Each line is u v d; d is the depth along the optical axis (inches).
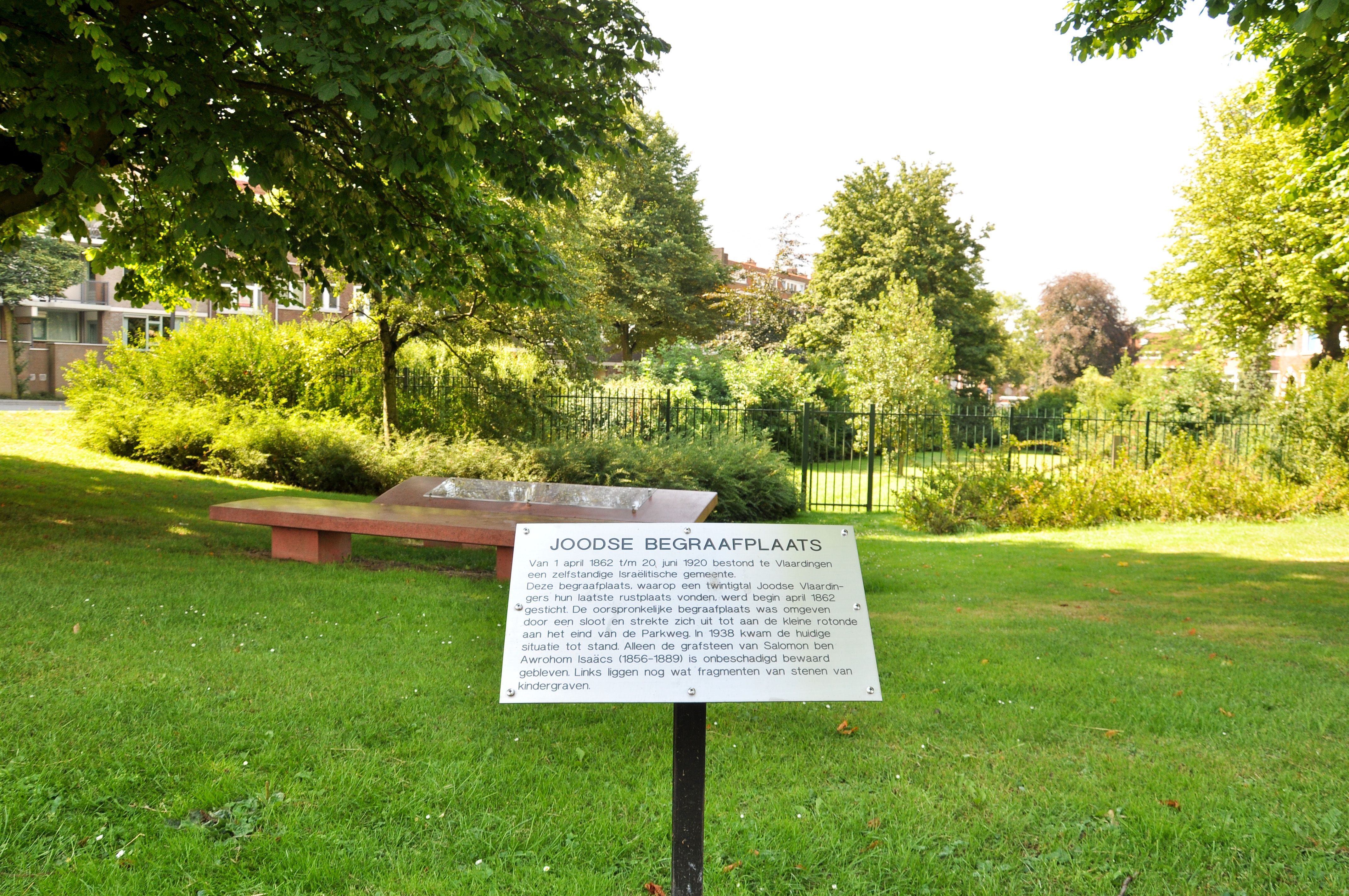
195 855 113.7
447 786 133.9
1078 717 173.3
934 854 120.1
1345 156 422.3
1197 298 1123.9
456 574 309.3
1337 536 472.4
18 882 107.0
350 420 658.8
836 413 686.5
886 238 1647.4
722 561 105.2
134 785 130.7
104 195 283.6
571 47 331.0
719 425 724.7
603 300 1520.7
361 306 630.5
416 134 280.1
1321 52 308.0
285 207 334.0
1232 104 1098.7
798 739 161.2
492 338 640.4
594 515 316.5
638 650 99.1
